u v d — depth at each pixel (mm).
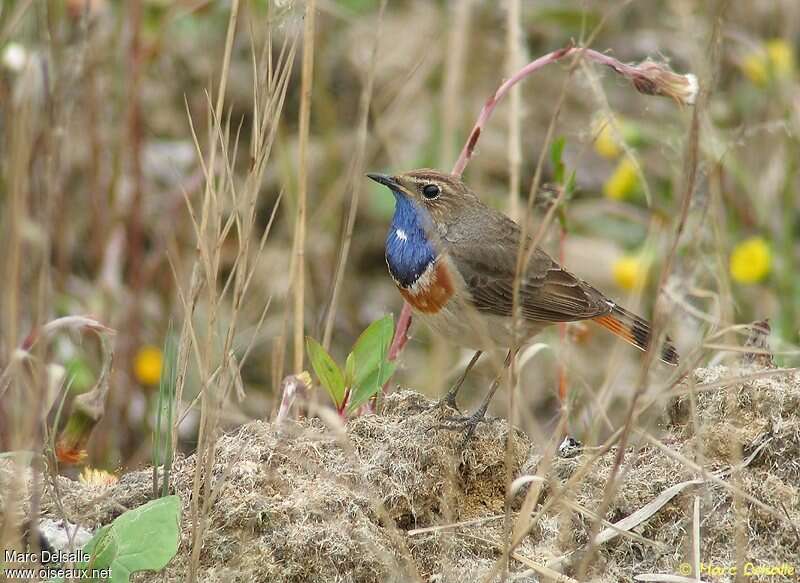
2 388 8398
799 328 12805
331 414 8156
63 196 13008
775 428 8773
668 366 11312
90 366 12672
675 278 11039
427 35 16953
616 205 16078
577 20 17031
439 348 13789
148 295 14414
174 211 14484
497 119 17453
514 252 10906
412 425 9172
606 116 9789
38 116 12383
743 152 15320
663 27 16750
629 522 8367
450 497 8812
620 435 8172
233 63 16703
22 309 11344
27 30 11836
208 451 8016
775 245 14359
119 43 14773
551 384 13219
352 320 15773
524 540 8516
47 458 8453
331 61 17344
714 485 8484
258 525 8102
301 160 10328
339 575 7992
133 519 7828
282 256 15094
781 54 15234
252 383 13812
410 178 10758
